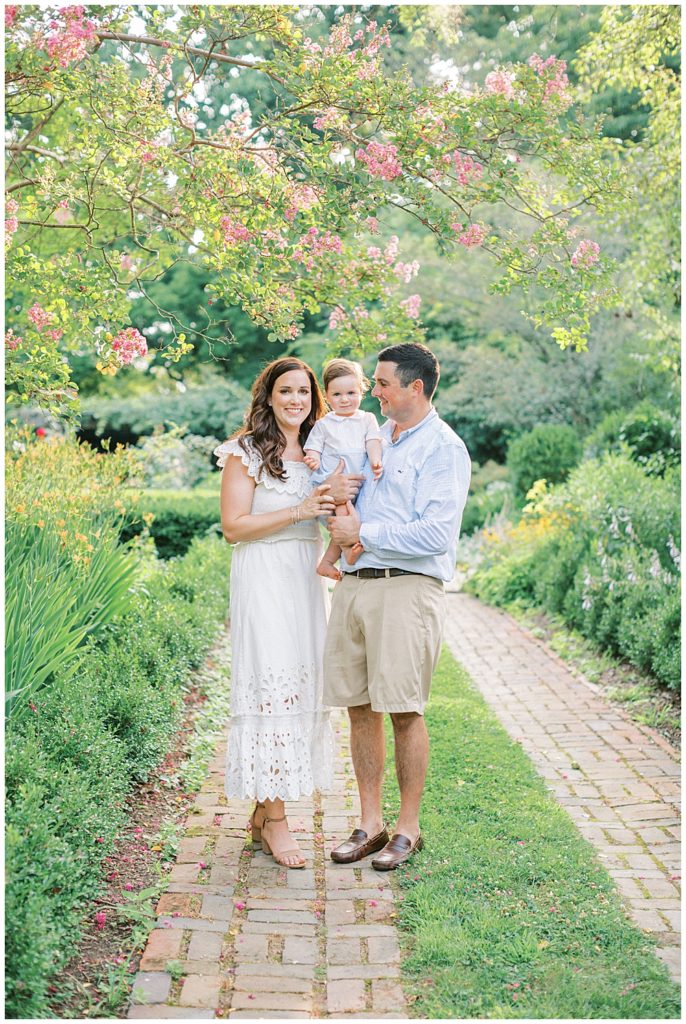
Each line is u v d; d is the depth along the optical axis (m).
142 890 3.11
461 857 3.41
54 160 4.80
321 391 3.65
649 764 4.57
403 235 14.91
